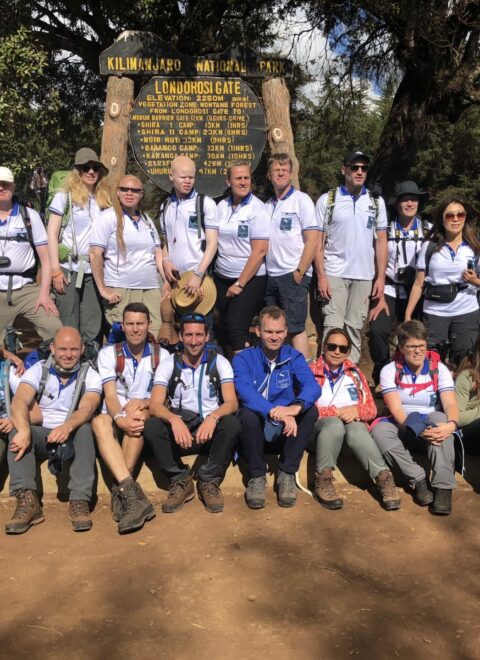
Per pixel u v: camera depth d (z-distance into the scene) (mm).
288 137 6770
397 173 11211
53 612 3158
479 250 5035
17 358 4387
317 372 4535
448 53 10688
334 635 2992
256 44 12266
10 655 2855
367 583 3414
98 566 3566
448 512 4156
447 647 2922
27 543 3828
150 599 3262
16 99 9453
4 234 5004
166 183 6711
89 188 5223
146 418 4258
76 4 11469
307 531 3955
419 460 4586
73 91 15156
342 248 5270
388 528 4004
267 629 3031
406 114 11164
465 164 20906
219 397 4379
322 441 4277
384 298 5438
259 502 4219
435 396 4488
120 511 4059
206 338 4320
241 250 5273
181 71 6586
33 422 4156
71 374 4211
